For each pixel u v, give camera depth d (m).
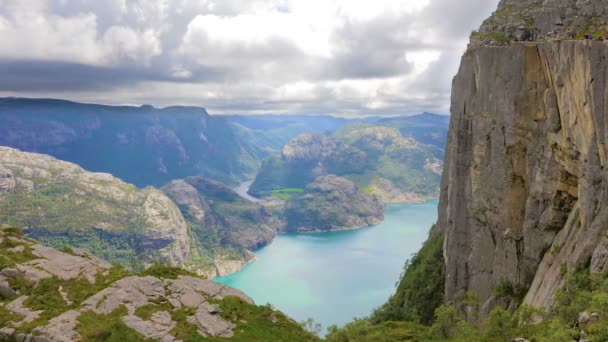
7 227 129.12
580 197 87.88
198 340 91.75
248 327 100.88
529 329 78.56
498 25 137.00
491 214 118.81
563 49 92.81
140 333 91.38
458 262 136.62
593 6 112.38
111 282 107.62
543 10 125.69
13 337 87.81
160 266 120.75
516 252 110.44
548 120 101.12
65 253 119.50
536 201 104.44
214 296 111.50
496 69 115.94
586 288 75.06
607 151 78.25
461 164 135.50
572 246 89.00
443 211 183.50
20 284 102.69
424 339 117.06
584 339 58.31
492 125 117.75
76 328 89.75
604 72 78.62
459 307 129.62
